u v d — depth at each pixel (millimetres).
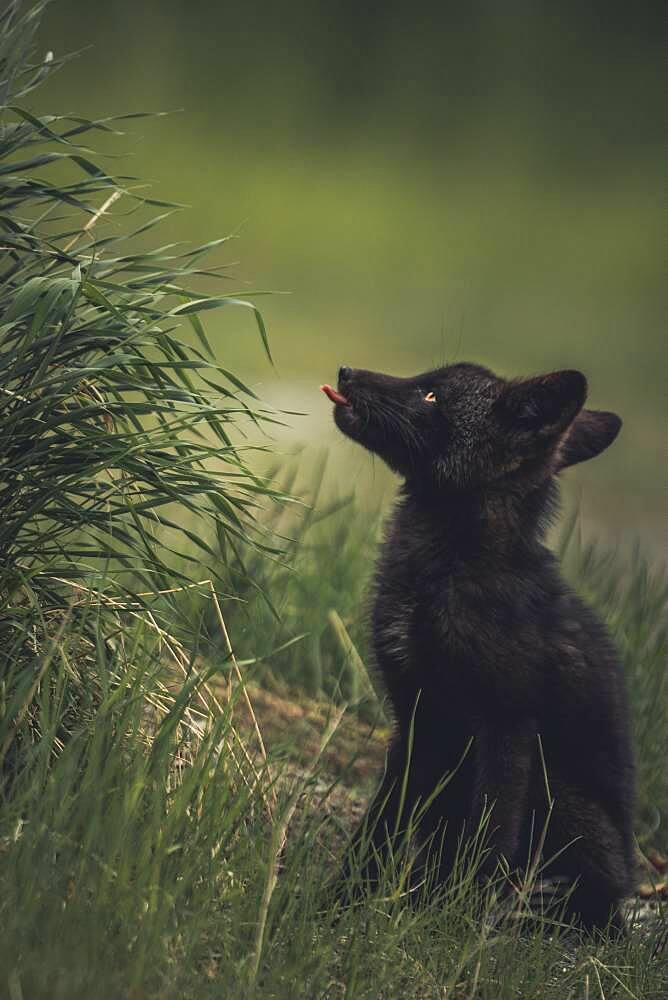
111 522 7926
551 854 8766
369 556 12898
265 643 11102
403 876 7340
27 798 6367
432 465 9016
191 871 6383
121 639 7680
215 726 7621
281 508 12219
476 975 6707
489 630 8469
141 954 5691
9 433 7211
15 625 7148
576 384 8617
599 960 7582
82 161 7781
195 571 11352
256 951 6195
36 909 5793
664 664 11688
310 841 7266
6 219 7660
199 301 7543
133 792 6387
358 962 6492
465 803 8969
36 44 8898
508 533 8805
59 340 7098
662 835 10633
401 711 8898
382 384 9125
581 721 8750
